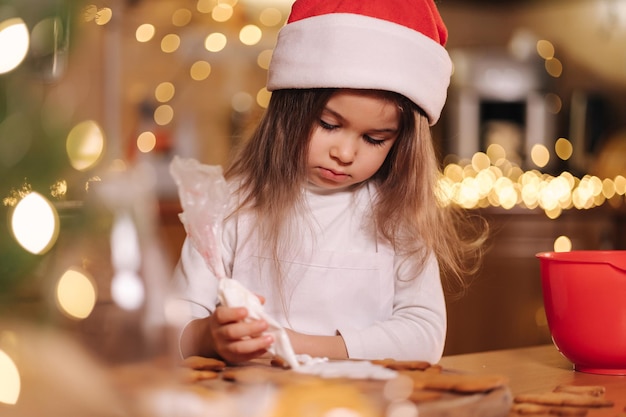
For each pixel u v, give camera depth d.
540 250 3.60
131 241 0.80
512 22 5.46
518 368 1.30
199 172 1.09
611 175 4.54
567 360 1.36
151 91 4.12
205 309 1.46
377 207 1.56
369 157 1.46
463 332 3.55
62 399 0.78
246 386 0.98
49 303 0.78
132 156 3.29
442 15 5.37
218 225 1.12
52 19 0.81
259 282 1.53
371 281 1.54
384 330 1.46
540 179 4.23
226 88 4.42
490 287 3.56
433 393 0.95
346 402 0.90
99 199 0.80
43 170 0.78
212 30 4.11
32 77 0.80
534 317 3.60
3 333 0.77
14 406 0.77
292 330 1.44
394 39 1.42
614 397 1.10
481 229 3.48
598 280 1.23
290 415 0.88
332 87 1.41
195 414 0.87
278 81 1.47
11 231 0.77
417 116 1.50
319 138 1.45
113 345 0.79
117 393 0.79
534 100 4.75
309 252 1.53
